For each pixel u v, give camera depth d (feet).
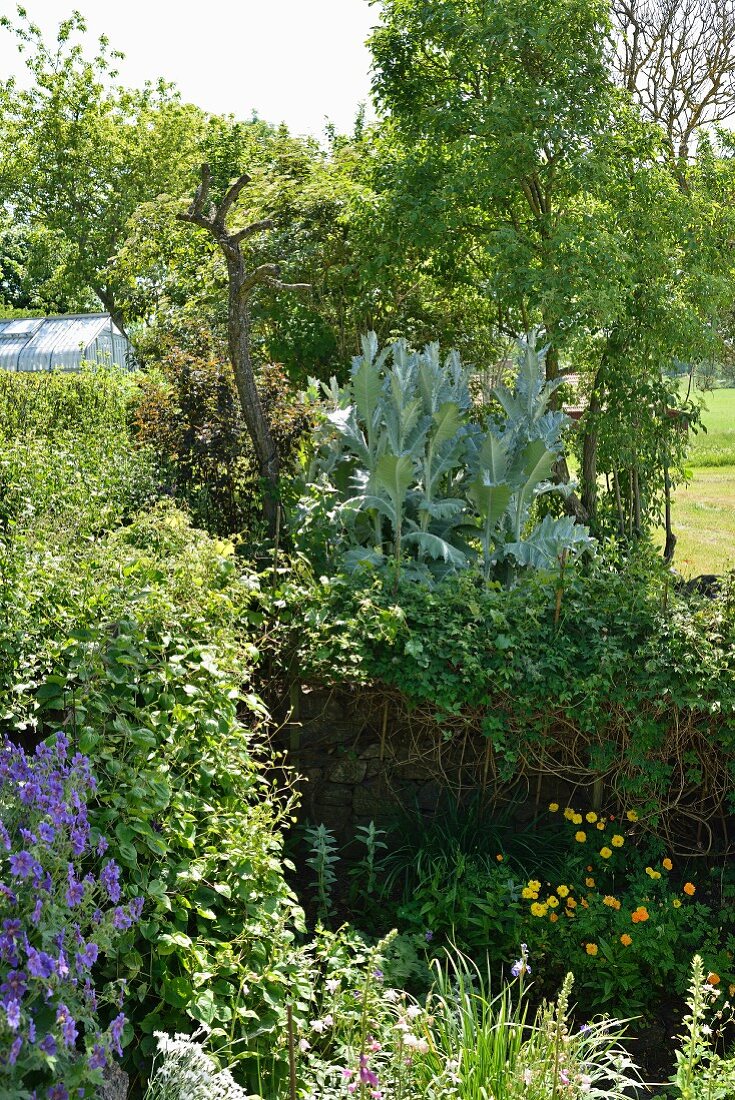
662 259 35.22
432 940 14.93
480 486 22.45
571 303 33.35
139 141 101.91
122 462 26.48
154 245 44.70
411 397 23.07
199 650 13.05
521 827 17.40
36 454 23.62
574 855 16.71
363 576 18.78
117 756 11.11
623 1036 13.41
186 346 33.65
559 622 17.46
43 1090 6.64
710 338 35.65
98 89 102.01
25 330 84.17
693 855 16.94
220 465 25.90
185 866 10.59
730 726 16.40
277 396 27.04
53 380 38.14
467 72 37.65
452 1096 9.70
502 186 35.35
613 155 35.45
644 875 16.11
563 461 37.04
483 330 44.73
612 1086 11.96
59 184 101.91
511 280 34.45
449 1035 10.76
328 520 22.29
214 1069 8.73
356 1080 9.04
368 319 43.91
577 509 36.24
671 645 16.62
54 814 8.16
